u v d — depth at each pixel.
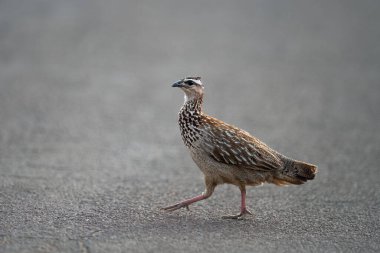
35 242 10.98
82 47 35.59
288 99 27.02
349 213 13.69
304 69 32.56
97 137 20.75
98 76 29.92
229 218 13.05
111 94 26.92
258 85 29.39
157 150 19.61
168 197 14.73
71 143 19.86
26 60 32.16
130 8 47.41
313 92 28.27
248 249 10.98
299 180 13.45
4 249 10.58
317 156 19.31
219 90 28.28
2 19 41.19
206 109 25.05
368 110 25.41
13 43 35.44
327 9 48.94
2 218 12.32
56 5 46.41
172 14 46.03
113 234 11.56
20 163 17.22
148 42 37.56
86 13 44.66
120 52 34.97
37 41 36.25
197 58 34.34
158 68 31.95
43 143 19.66
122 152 19.16
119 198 14.38
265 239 11.63
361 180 16.70
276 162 13.20
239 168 13.12
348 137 21.61
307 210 13.88
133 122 22.95
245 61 34.16
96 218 12.61
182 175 16.95
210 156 13.12
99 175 16.48
